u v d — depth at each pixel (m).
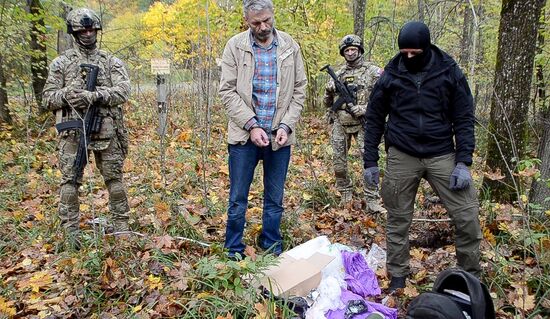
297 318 2.68
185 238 3.75
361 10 8.59
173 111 9.62
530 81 3.96
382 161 5.80
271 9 3.14
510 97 3.97
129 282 3.16
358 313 2.58
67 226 3.75
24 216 4.43
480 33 9.42
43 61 8.59
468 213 2.79
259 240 3.76
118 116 3.71
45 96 3.48
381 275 3.32
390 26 11.18
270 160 3.44
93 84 3.46
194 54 8.95
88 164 3.48
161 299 2.90
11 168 5.88
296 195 4.98
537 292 2.85
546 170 3.67
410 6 12.09
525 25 3.84
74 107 3.42
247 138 3.27
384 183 3.05
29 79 8.34
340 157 4.86
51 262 3.50
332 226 4.30
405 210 3.03
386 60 10.73
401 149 2.92
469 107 2.79
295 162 6.29
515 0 3.83
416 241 3.87
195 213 4.32
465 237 2.84
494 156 4.14
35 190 5.16
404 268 3.11
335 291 2.70
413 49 2.69
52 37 9.45
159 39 10.41
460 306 2.28
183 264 3.30
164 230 3.95
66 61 3.52
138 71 10.67
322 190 5.01
